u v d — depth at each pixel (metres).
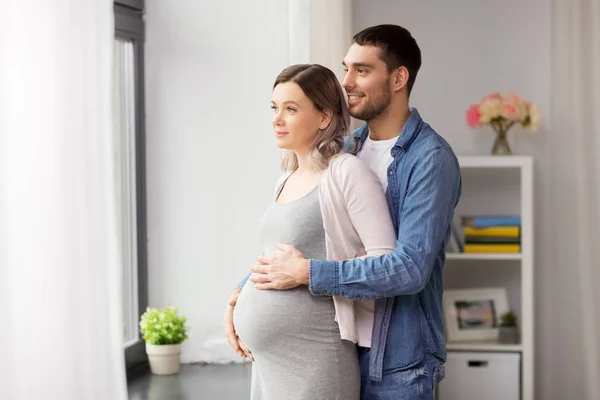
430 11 4.53
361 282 2.08
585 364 4.23
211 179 3.82
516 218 4.21
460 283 4.56
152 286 3.87
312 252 2.20
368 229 2.13
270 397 2.24
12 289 2.19
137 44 3.77
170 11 3.79
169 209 3.85
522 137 4.52
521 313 4.47
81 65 2.44
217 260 3.84
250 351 2.30
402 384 2.22
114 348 2.56
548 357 4.32
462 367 4.24
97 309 2.49
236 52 3.78
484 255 4.21
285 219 2.20
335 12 3.42
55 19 2.33
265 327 2.17
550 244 4.30
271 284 2.16
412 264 2.11
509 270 4.53
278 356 2.19
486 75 4.52
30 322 2.26
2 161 2.15
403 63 2.28
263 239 2.29
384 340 2.22
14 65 2.20
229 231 3.83
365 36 2.27
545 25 4.48
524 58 4.50
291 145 2.20
